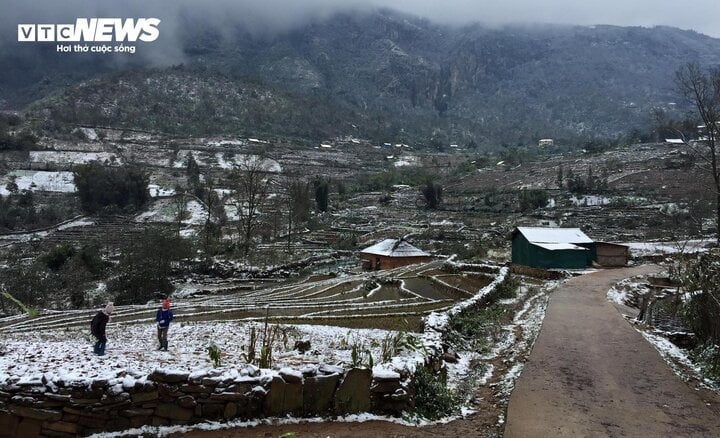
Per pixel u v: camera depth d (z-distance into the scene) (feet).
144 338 55.93
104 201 249.96
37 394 26.76
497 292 78.89
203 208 254.27
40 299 118.11
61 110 475.31
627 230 201.67
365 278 113.29
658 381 36.04
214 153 418.51
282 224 232.32
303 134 572.10
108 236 192.75
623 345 46.24
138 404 27.22
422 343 38.50
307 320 69.00
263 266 143.95
